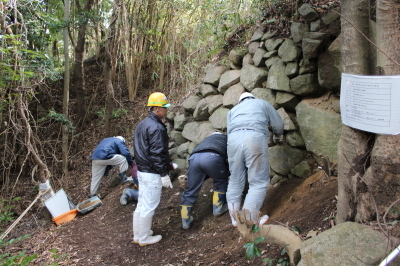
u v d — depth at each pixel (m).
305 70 3.73
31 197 6.41
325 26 3.79
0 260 3.46
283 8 4.58
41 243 4.20
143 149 3.60
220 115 4.91
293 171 3.89
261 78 4.43
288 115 4.00
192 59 6.77
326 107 3.60
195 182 3.77
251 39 4.88
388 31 1.94
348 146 2.25
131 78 8.13
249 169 3.27
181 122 5.66
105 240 4.03
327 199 2.96
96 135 8.00
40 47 6.61
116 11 7.02
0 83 4.41
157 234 3.94
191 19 7.27
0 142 6.30
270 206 3.71
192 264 3.06
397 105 1.86
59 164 7.13
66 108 6.69
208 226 3.80
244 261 2.69
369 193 2.11
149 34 7.77
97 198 5.34
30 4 5.49
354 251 1.84
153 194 3.63
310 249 1.97
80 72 8.27
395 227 1.93
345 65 2.25
